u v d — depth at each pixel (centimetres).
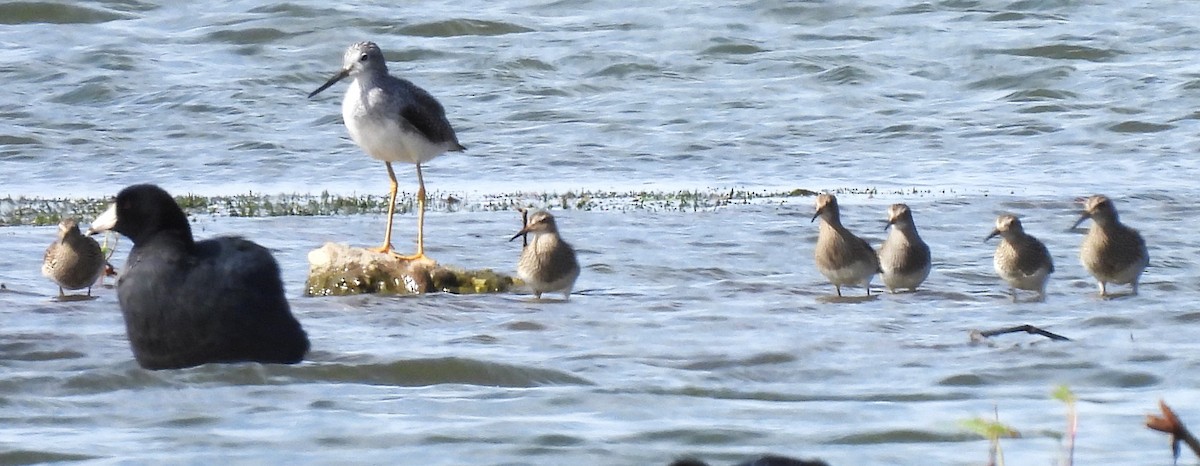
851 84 3731
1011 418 1168
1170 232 2092
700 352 1403
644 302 1680
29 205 2425
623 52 3947
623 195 2508
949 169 2809
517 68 3841
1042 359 1362
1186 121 3234
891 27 4322
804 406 1211
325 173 2825
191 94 3516
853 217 2259
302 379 1281
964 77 3788
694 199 2453
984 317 1579
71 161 2928
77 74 3684
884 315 1594
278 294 1306
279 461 1054
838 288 1739
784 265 1927
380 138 1859
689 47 4059
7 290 1745
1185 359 1354
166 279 1270
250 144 3083
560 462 1057
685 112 3422
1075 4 4531
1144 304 1644
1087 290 1753
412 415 1177
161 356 1287
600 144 3098
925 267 1747
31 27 4222
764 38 4178
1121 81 3662
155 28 4228
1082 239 2067
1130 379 1294
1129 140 3084
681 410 1200
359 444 1096
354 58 1867
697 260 1944
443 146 1892
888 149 3038
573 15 4459
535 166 2880
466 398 1230
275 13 4325
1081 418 1162
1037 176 2706
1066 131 3183
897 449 1088
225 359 1292
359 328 1523
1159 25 4303
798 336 1474
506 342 1457
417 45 4050
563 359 1376
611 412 1191
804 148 3052
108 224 1289
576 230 2152
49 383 1259
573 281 1709
